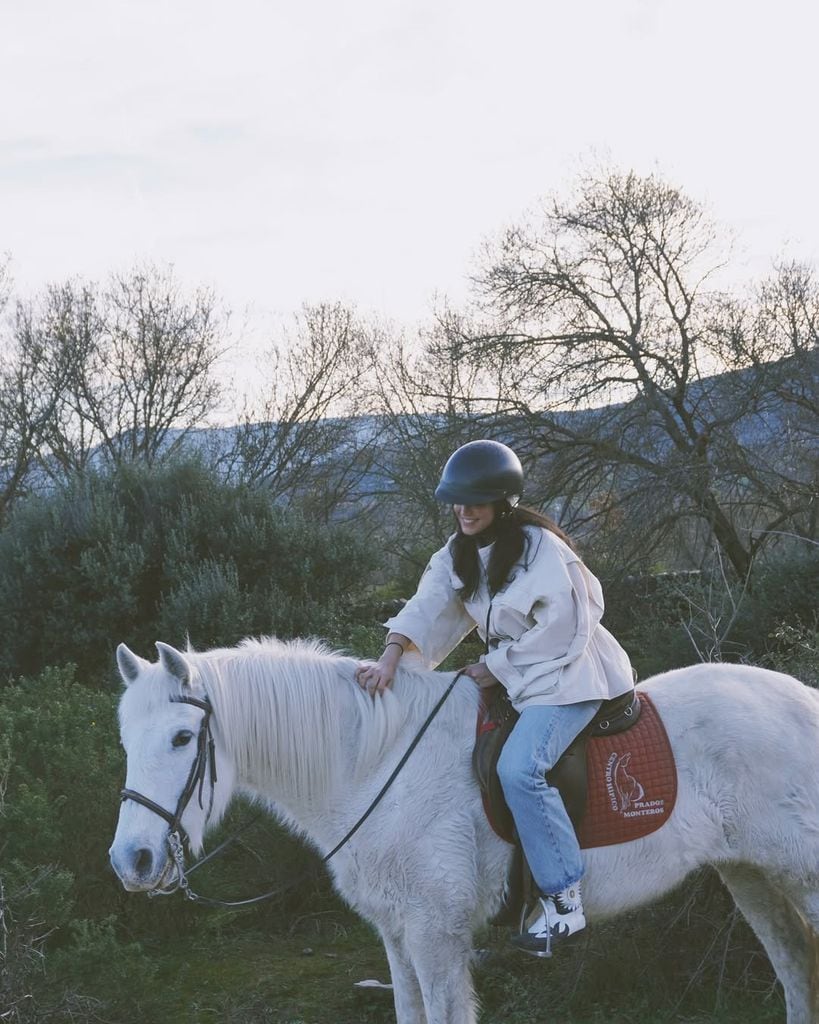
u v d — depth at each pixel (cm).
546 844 344
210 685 361
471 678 382
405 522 1956
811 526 1467
